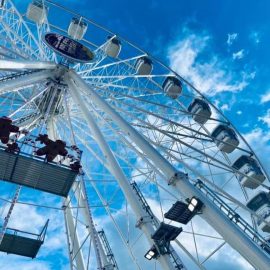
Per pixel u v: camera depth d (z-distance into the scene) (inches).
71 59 855.7
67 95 871.1
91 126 735.7
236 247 479.2
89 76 935.7
